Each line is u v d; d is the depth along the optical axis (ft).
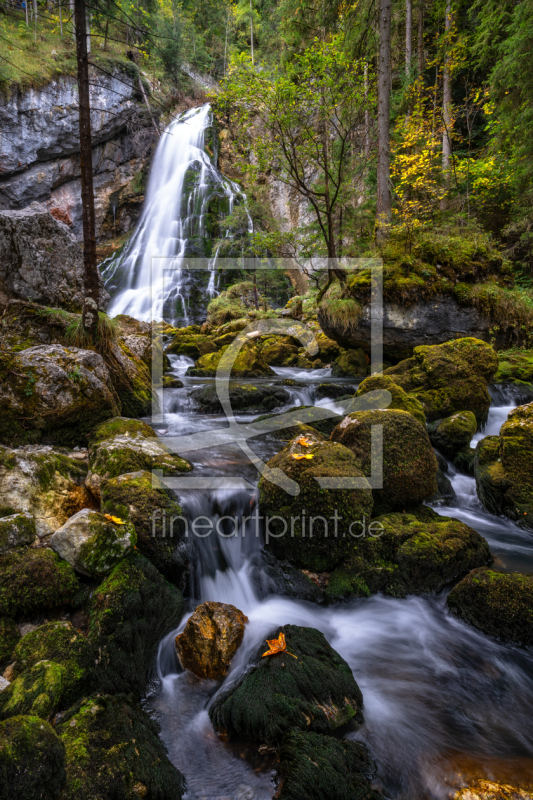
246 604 10.96
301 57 29.60
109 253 86.89
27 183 78.84
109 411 16.26
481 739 7.35
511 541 13.60
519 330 30.32
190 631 8.79
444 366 22.68
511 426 15.83
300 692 7.50
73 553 8.82
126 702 7.25
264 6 98.32
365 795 6.23
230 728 7.36
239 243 70.69
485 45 40.09
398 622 10.28
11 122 73.46
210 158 93.66
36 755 4.82
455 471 18.86
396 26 53.21
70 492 11.50
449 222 35.40
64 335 18.70
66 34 83.71
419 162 32.68
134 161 94.12
